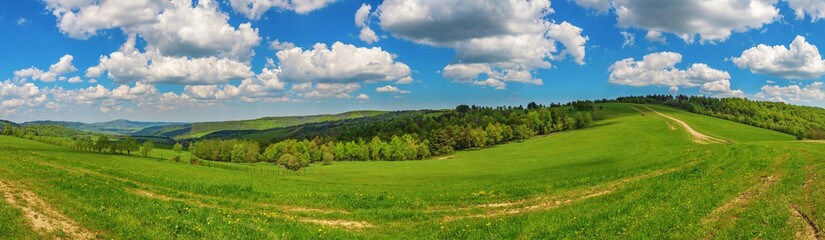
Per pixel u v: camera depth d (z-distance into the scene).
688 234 19.73
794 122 194.88
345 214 31.31
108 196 29.25
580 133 166.75
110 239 19.84
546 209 31.31
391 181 70.12
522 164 94.62
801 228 19.44
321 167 131.50
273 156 169.62
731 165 42.59
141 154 149.00
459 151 163.12
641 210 25.59
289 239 23.14
